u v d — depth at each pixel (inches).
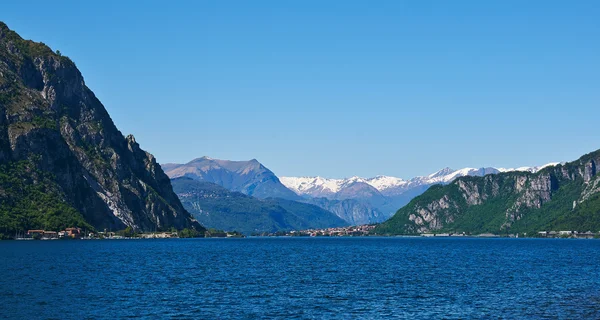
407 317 4596.5
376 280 6830.7
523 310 4859.7
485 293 5767.7
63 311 4670.3
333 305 5064.0
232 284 6333.7
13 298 5201.8
